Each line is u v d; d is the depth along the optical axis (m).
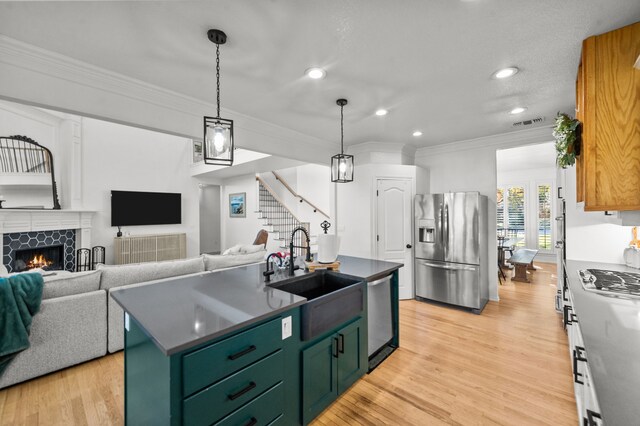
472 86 2.59
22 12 1.61
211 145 1.89
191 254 7.48
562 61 2.15
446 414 1.92
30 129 4.94
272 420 1.55
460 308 3.99
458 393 2.14
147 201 6.53
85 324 2.55
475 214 3.87
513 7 1.59
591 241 2.94
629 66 1.54
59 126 5.40
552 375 2.34
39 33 1.81
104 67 2.23
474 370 2.44
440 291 4.16
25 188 4.85
